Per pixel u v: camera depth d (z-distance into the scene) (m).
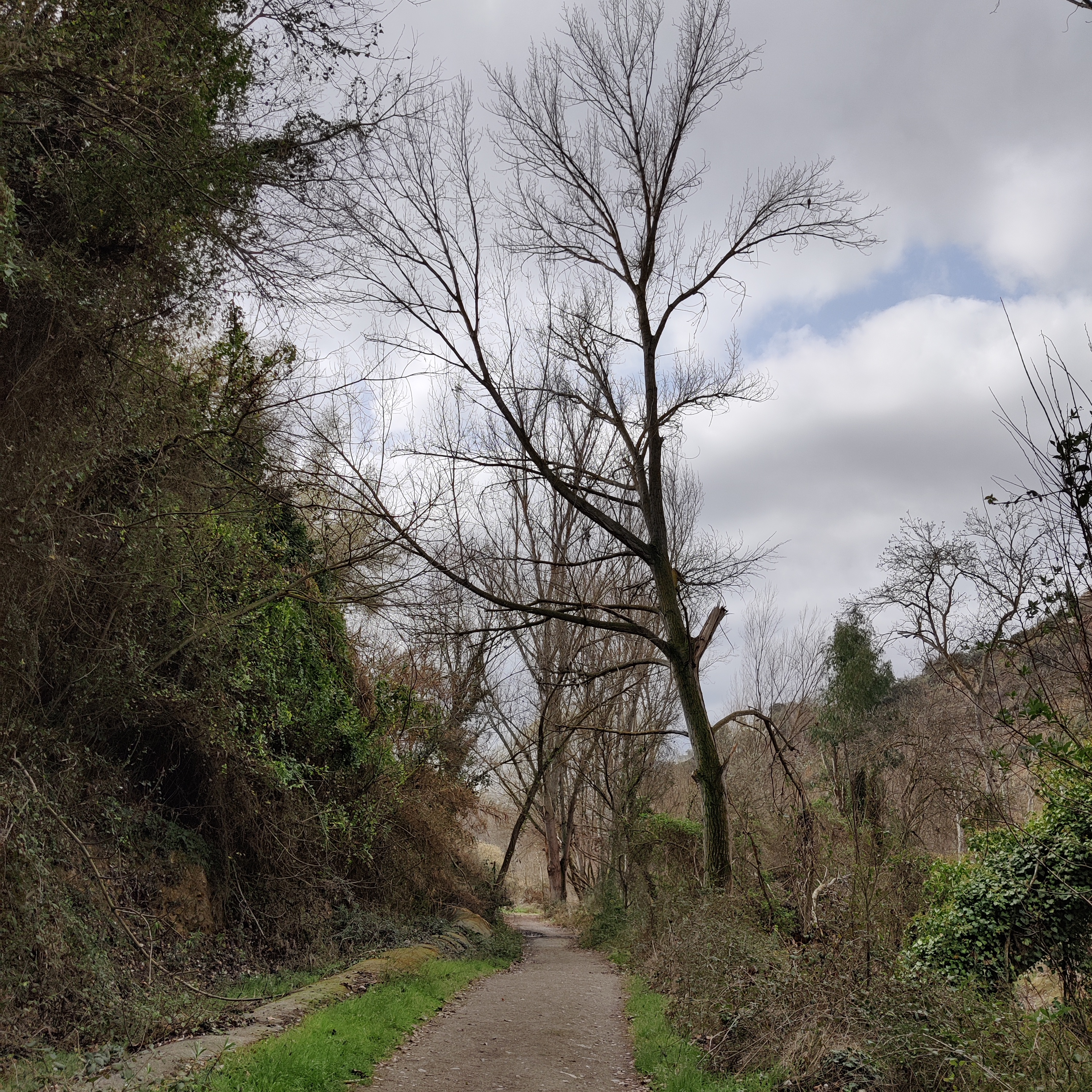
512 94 17.61
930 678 27.36
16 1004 7.21
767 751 23.03
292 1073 6.70
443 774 22.77
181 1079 6.25
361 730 17.66
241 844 13.62
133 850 10.98
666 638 26.44
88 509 9.00
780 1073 7.55
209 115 8.73
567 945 26.81
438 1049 9.19
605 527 17.06
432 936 18.73
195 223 8.71
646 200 17.20
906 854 12.88
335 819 15.55
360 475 12.69
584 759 30.08
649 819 24.20
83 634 9.38
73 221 8.17
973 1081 6.32
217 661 11.91
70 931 8.20
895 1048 7.07
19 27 6.71
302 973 12.42
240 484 11.16
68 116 7.61
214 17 8.56
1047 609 6.57
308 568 14.75
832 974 8.66
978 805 14.20
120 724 11.11
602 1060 9.41
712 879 15.65
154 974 9.06
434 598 15.06
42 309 7.80
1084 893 10.64
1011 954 11.55
